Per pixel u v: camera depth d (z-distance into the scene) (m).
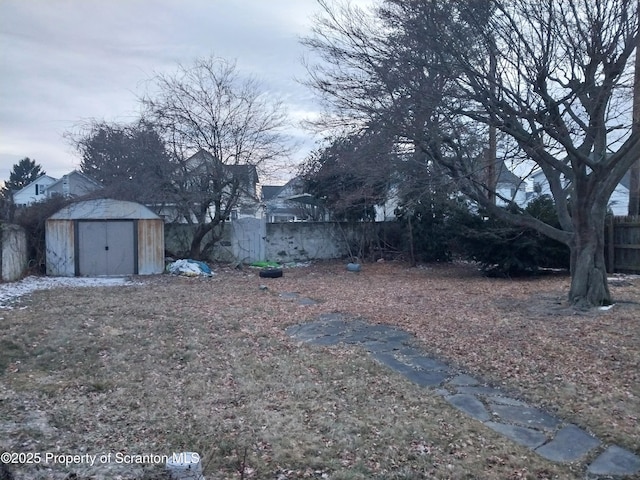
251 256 19.22
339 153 14.43
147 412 4.91
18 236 14.20
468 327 8.19
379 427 4.71
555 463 4.22
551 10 8.02
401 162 10.77
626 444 4.50
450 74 8.53
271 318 9.08
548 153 9.19
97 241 15.80
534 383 5.81
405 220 18.48
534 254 14.16
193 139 17.23
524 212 12.30
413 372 6.25
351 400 5.36
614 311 8.93
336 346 7.32
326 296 11.73
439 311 9.60
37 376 5.91
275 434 4.48
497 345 7.14
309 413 5.00
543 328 7.99
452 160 10.04
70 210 15.59
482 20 8.30
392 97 9.20
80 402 5.13
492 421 4.94
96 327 7.93
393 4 9.12
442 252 18.64
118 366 6.29
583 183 9.12
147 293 11.80
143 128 17.39
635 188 14.66
